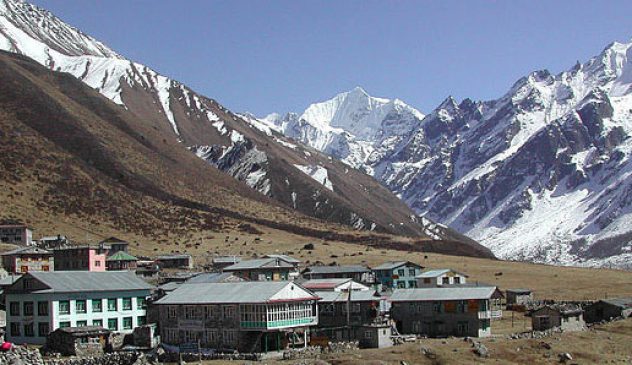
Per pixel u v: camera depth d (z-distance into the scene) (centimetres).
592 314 16275
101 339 12331
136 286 14112
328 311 14988
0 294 14150
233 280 16150
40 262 19775
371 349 12062
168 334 13112
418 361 11244
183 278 17450
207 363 10869
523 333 13925
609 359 12019
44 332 13025
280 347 12594
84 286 13475
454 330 14375
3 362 9775
